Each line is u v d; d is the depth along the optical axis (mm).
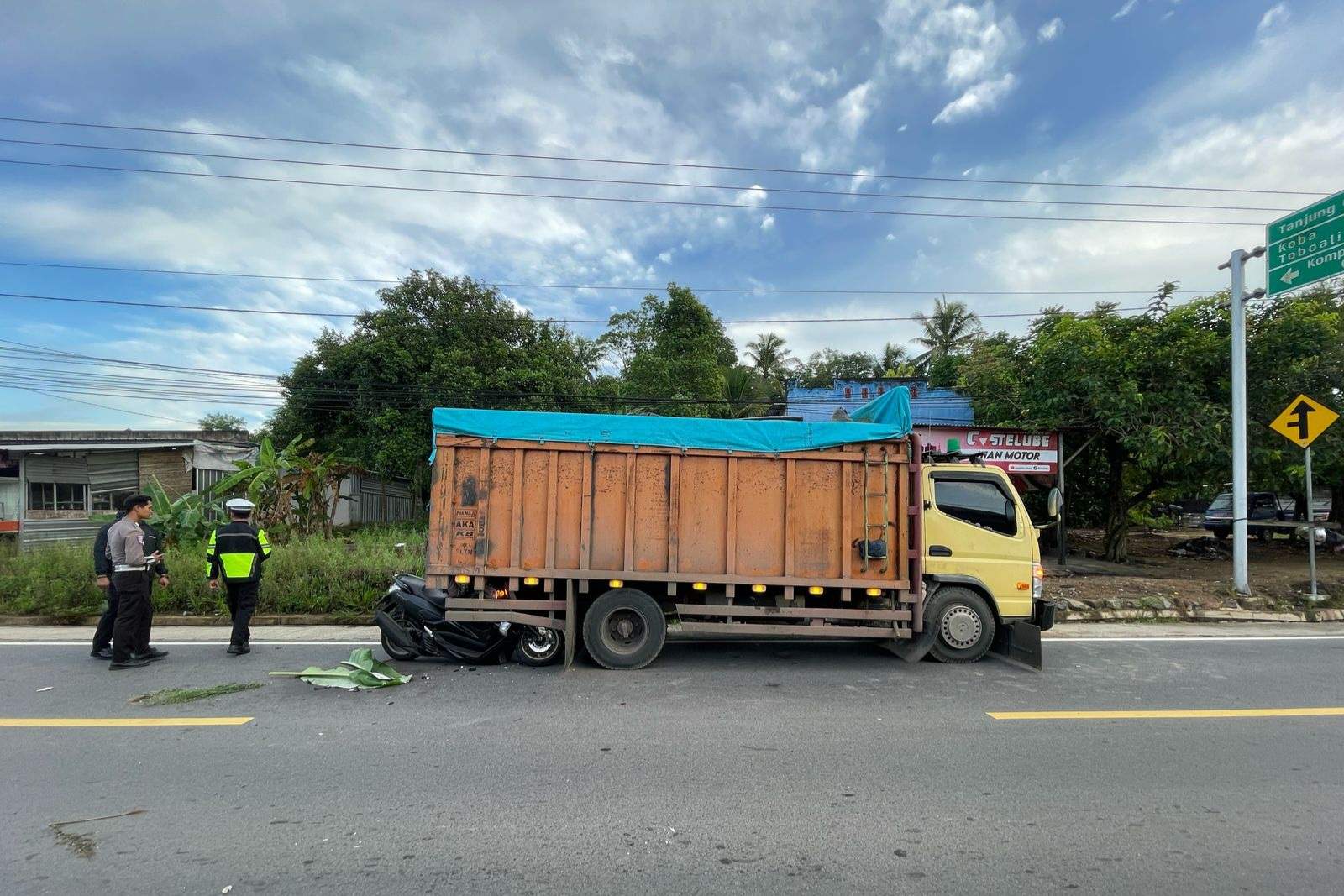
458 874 3160
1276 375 13344
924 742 4863
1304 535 18297
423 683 6297
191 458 20281
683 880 3129
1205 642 8359
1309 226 10305
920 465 6949
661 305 23359
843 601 6898
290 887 3043
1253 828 3660
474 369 21156
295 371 22672
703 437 6875
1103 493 17828
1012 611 7219
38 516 17500
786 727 5152
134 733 4922
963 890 3068
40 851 3322
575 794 3998
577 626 6996
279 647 7652
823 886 3090
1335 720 5414
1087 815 3797
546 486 6789
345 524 24922
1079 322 14438
